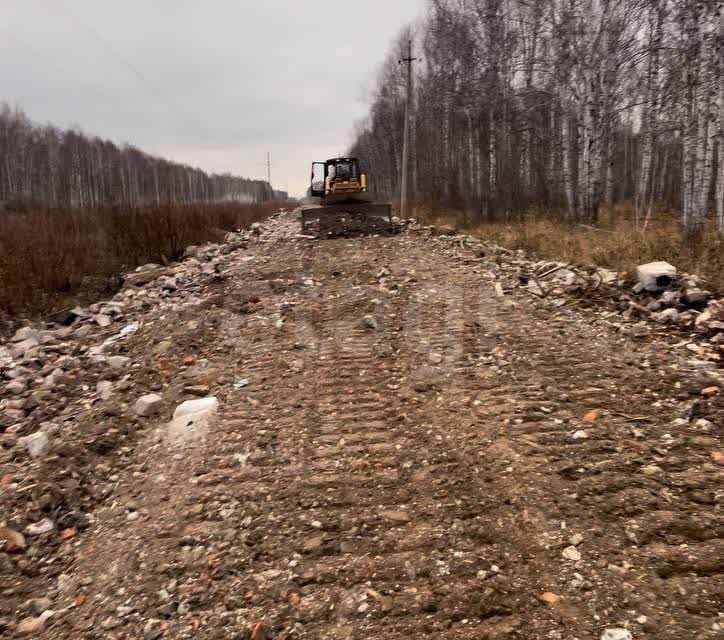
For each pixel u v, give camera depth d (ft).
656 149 93.30
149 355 20.10
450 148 86.58
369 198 59.11
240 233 54.95
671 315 21.04
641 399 14.83
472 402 15.29
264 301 26.58
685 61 46.96
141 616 8.45
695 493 10.62
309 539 10.00
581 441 12.78
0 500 11.43
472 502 10.79
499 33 71.00
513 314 23.39
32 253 30.30
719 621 7.70
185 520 10.77
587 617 7.93
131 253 38.65
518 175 71.67
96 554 10.05
